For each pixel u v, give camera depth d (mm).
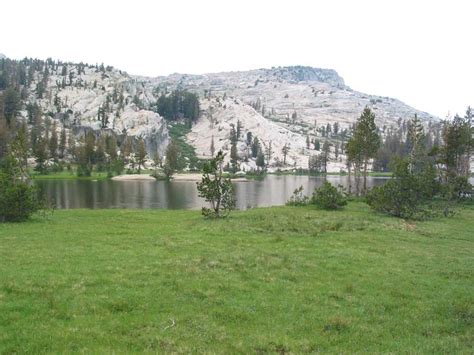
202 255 25750
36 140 194375
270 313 16797
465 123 84125
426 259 27031
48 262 22812
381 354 13547
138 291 18359
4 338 13227
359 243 31656
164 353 12875
